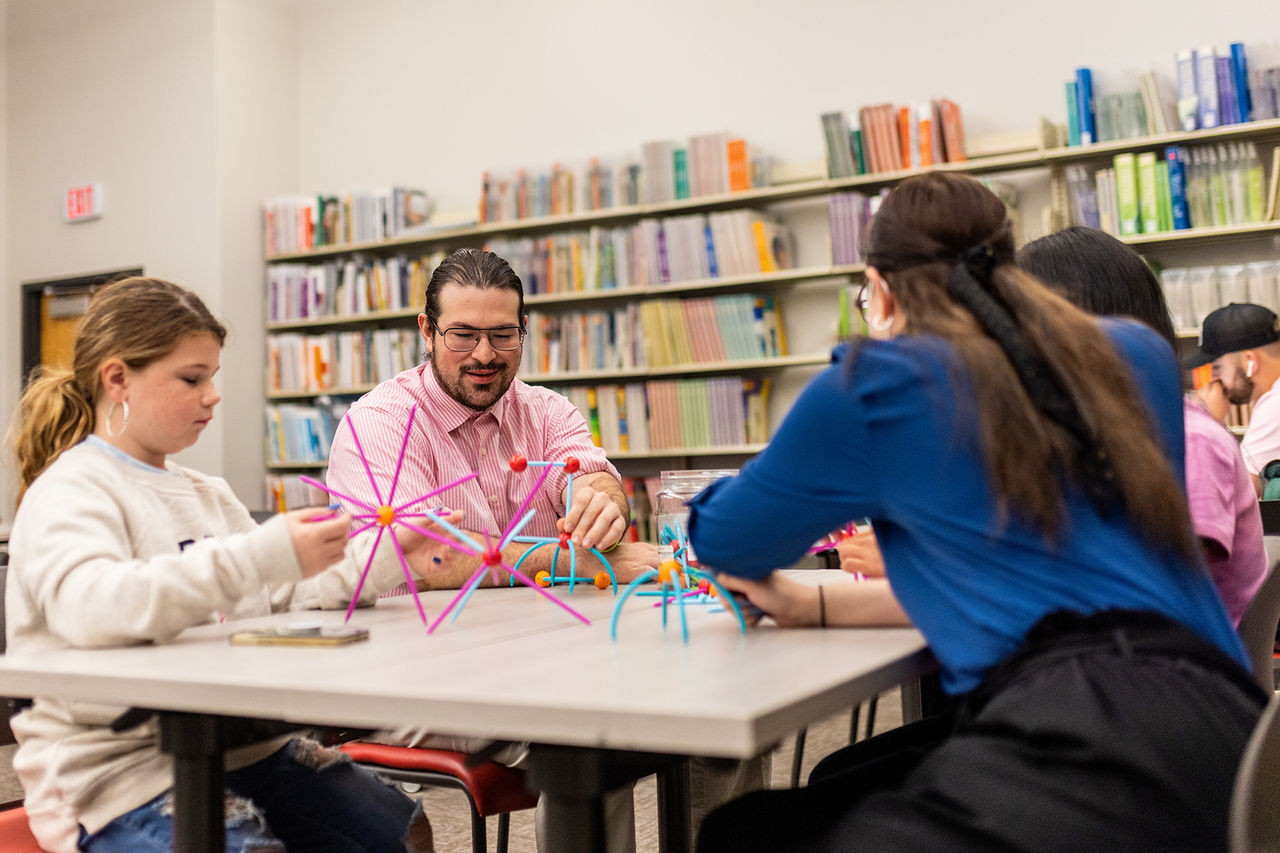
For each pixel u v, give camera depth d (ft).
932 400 3.17
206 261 19.33
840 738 11.70
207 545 3.87
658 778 4.80
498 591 5.66
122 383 4.33
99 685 3.34
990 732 2.99
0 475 19.53
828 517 3.50
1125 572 3.12
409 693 2.90
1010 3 14.89
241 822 3.92
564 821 3.03
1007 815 2.80
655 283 16.21
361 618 4.57
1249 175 12.79
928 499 3.22
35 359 21.48
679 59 17.29
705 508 3.83
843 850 3.04
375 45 20.11
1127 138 13.39
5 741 5.24
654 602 5.00
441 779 5.69
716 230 15.75
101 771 3.91
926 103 14.52
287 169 20.49
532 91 18.58
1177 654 2.95
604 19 17.94
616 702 2.68
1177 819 2.72
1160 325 4.78
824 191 15.29
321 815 4.54
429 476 6.76
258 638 3.83
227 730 3.62
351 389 18.65
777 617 3.99
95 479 4.22
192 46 19.65
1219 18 13.61
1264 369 10.89
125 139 20.36
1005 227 3.59
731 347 15.72
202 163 19.45
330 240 19.16
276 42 20.48
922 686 5.42
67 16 21.12
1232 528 4.67
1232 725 2.86
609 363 16.66
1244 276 12.73
